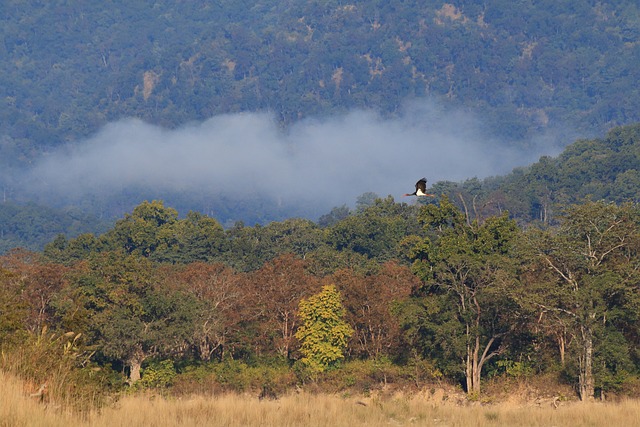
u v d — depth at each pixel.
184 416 112.38
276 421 115.00
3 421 86.75
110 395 113.31
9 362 99.50
